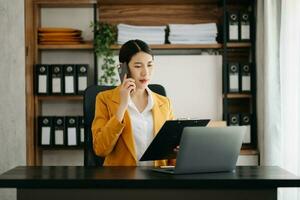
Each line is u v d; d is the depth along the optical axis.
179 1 4.54
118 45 4.33
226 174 2.14
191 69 4.43
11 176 2.05
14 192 4.16
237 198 2.00
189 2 4.58
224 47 4.36
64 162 4.52
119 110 2.52
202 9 4.61
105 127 2.53
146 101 2.82
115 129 2.51
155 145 2.26
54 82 4.34
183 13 4.61
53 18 4.54
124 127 2.70
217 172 2.20
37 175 2.09
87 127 2.86
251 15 4.42
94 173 2.15
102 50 4.30
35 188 1.98
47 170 2.26
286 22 3.92
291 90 3.88
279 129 4.07
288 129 3.90
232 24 4.38
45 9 4.54
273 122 4.08
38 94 4.35
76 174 2.12
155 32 4.35
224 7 4.38
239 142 2.23
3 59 4.17
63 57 4.55
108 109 2.72
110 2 4.52
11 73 4.17
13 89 4.17
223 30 4.38
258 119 4.31
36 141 4.35
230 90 4.37
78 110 4.56
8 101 4.17
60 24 4.54
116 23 4.61
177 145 2.33
